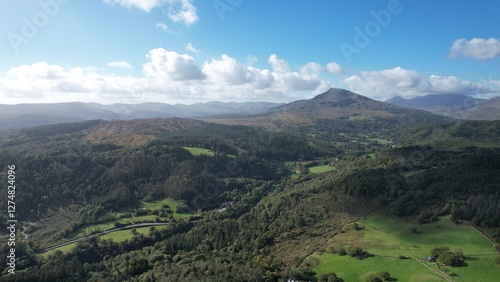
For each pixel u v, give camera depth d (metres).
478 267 83.19
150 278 108.44
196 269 107.75
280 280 88.38
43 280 108.31
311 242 113.94
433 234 104.88
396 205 127.00
